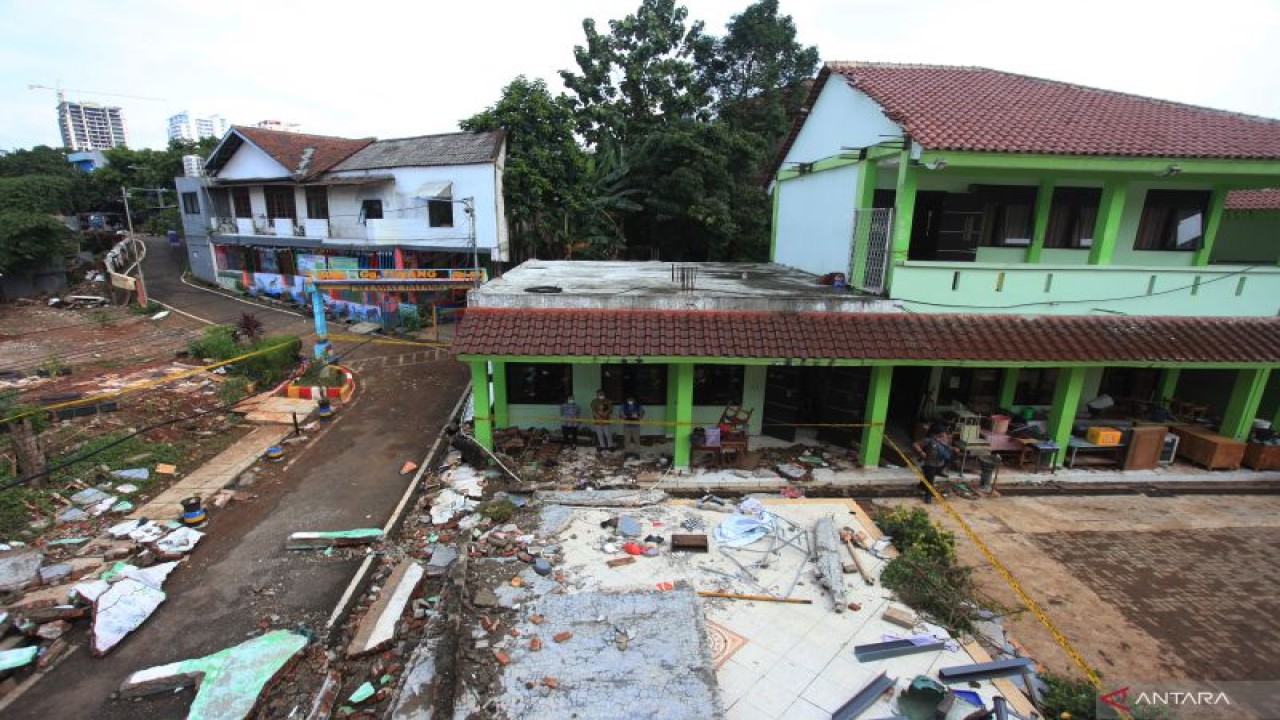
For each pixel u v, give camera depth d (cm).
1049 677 715
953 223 1353
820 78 1567
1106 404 1429
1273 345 1227
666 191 2698
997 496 1205
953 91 1343
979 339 1180
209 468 1302
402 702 662
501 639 727
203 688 707
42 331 2466
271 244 3088
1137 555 1005
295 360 2089
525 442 1356
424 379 1995
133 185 4747
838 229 1483
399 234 2728
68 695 718
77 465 1242
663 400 1414
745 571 889
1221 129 1230
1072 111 1280
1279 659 773
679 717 614
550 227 2748
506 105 2708
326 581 938
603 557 923
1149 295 1264
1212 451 1307
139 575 907
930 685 654
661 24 3139
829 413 1365
